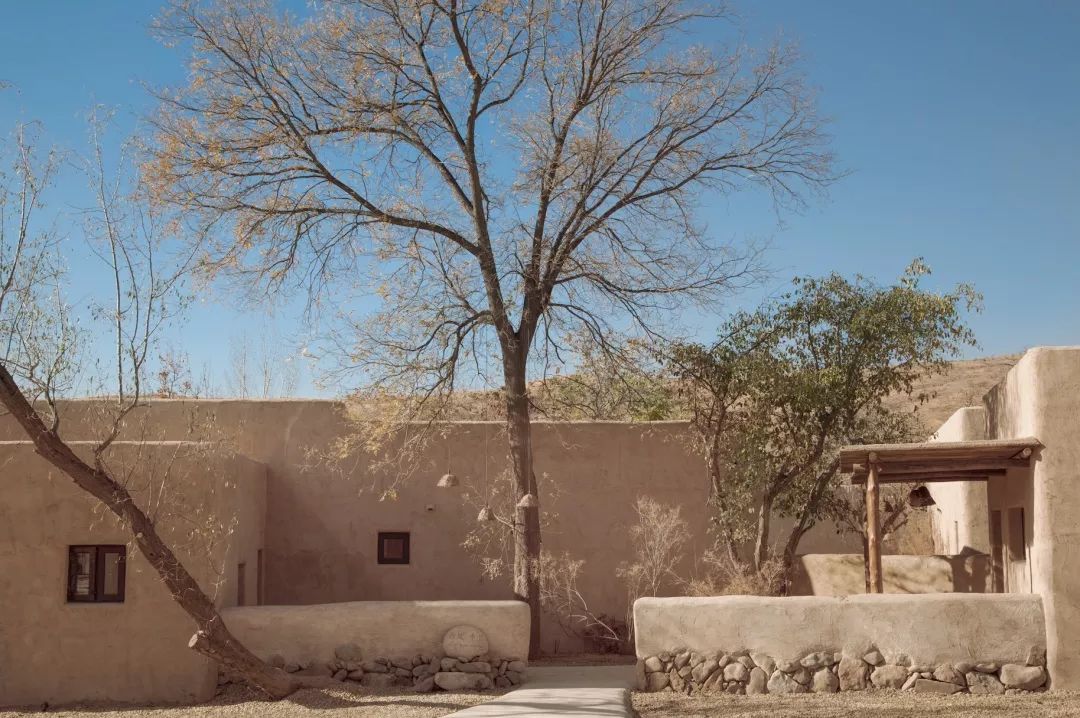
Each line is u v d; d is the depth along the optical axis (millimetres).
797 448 16734
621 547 18172
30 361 12352
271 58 16203
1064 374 12609
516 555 16672
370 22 16031
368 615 13930
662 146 17203
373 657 13859
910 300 16375
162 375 13375
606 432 18422
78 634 13695
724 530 17156
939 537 20828
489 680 13641
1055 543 12453
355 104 16234
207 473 14117
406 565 18078
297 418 18281
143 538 12492
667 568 17156
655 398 17734
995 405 14992
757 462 16953
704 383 17234
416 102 16531
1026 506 13242
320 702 12836
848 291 16719
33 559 13797
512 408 16984
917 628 12727
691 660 13070
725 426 17609
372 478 18219
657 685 13094
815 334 16766
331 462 18203
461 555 18078
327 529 18094
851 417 16688
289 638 13914
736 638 13016
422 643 13852
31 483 13898
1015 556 14359
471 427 18328
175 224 16141
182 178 16109
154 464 14055
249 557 16500
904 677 12648
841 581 16703
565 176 16500
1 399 11914
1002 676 12508
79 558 14016
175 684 13570
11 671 13602
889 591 16469
